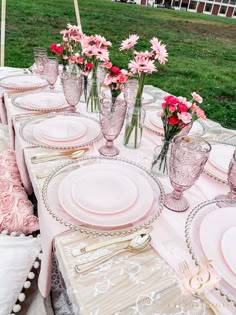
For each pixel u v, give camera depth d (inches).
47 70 58.3
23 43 217.3
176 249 23.9
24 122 44.5
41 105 51.1
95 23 316.2
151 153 39.5
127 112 39.0
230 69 245.9
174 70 226.5
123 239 24.4
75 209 26.6
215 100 177.0
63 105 52.8
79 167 33.1
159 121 47.1
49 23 279.4
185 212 28.3
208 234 24.6
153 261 22.7
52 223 25.9
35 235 40.7
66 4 370.6
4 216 39.7
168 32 346.3
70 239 24.4
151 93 64.1
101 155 37.7
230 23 467.5
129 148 40.2
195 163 27.4
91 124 44.9
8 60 182.2
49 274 28.1
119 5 461.7
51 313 32.9
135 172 32.9
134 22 361.7
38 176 32.4
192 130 46.8
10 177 46.2
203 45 314.2
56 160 35.7
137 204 28.0
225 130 51.0
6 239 35.5
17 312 31.1
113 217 26.2
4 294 30.2
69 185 29.8
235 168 29.0
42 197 28.0
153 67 33.4
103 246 23.7
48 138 39.1
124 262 22.5
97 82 49.7
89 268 21.8
